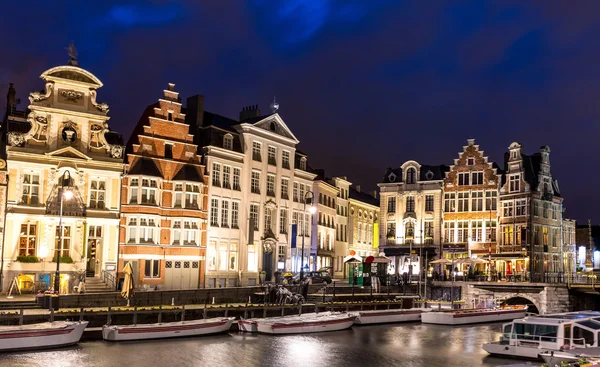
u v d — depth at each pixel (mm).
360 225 87875
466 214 76688
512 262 73312
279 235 65500
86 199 48469
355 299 56094
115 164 49875
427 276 73250
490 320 54594
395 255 79812
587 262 91250
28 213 45531
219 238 58094
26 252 45719
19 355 31078
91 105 49312
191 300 45219
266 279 63312
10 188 45312
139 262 51438
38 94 47000
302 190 70375
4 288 44250
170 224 53969
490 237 74938
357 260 61625
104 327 36156
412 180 80750
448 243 77312
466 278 69938
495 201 75188
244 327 41875
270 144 65188
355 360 33969
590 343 34688
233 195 60156
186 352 33719
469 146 77625
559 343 33938
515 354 35062
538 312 62031
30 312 35625
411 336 44250
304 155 71750
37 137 46906
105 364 29828
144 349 33969
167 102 55344
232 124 65000
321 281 60562
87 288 46562
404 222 80500
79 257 47219
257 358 33156
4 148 47250
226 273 58500
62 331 33531
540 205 74375
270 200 64375
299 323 42531
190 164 55875
